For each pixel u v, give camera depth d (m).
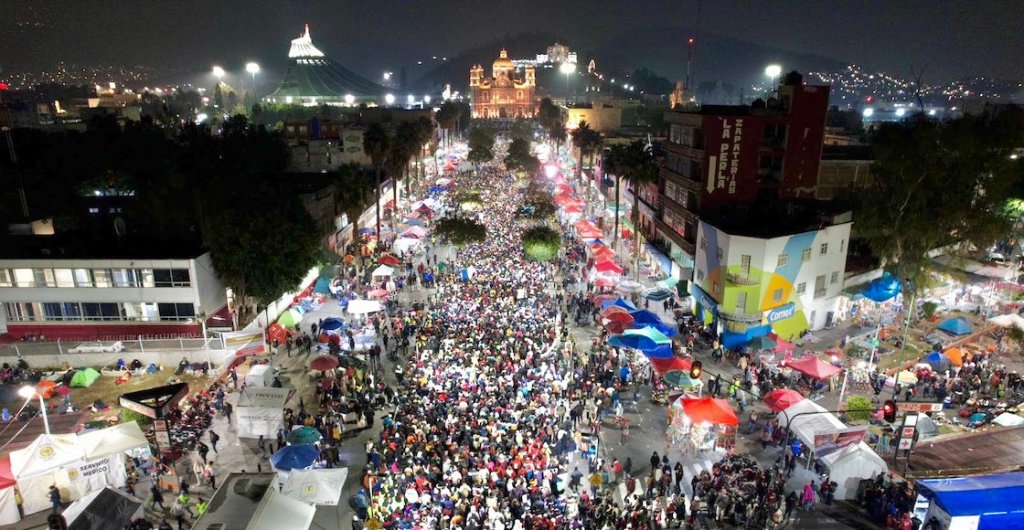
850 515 30.47
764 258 48.50
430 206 94.75
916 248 52.66
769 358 47.22
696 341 51.56
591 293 60.03
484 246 75.44
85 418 38.09
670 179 68.81
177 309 49.88
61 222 65.25
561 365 43.91
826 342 52.00
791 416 34.44
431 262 73.62
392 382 43.53
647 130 154.25
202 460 33.25
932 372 42.47
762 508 29.59
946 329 47.44
